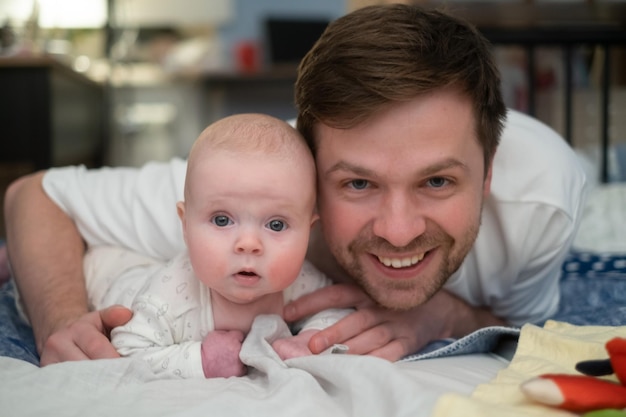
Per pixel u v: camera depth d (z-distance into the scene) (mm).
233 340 800
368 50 751
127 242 1023
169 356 782
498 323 1096
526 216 979
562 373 658
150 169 1076
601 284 1258
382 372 626
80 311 906
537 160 995
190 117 4180
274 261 772
